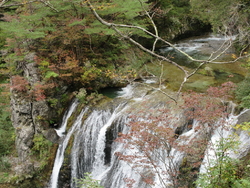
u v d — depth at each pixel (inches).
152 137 243.6
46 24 574.2
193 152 246.8
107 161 450.9
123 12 503.8
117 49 639.1
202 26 1030.4
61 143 502.0
